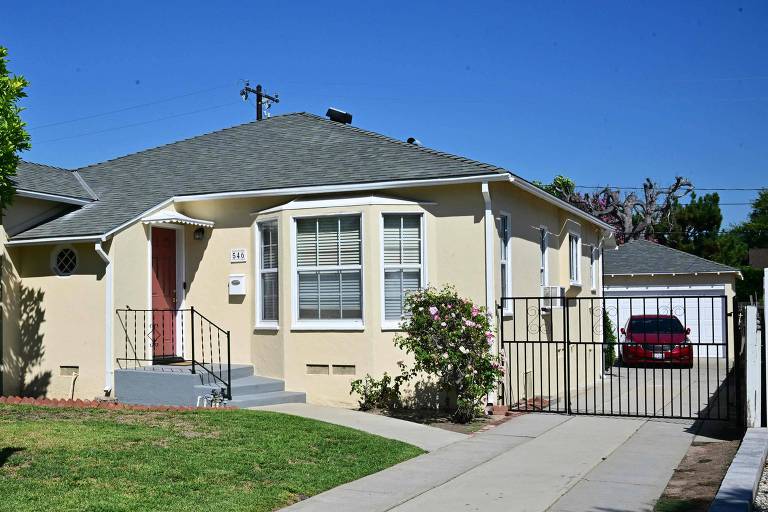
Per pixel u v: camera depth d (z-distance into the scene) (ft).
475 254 44.09
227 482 25.75
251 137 57.82
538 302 53.88
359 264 44.75
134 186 53.98
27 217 50.06
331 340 44.86
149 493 23.89
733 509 21.76
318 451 31.07
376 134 53.16
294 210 46.06
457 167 44.78
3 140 38.99
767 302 34.73
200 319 50.01
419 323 39.88
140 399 44.21
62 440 29.45
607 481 27.89
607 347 76.84
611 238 80.18
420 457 31.96
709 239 161.58
